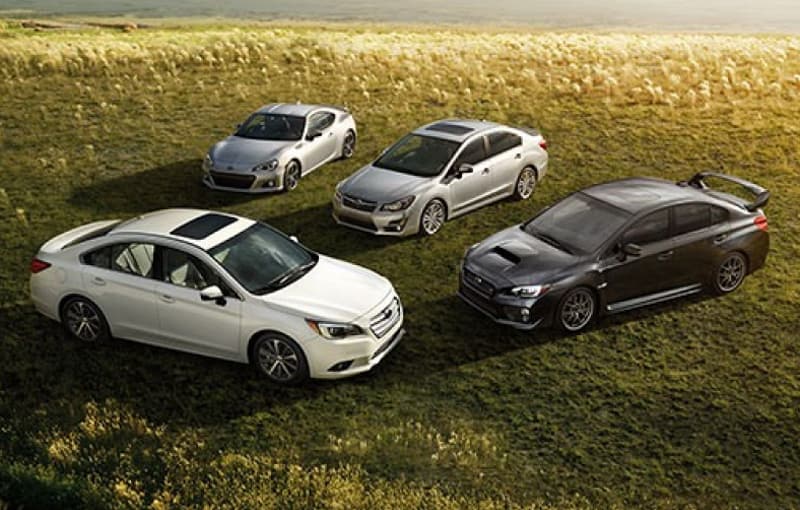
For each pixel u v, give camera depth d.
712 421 8.44
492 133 14.23
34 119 20.23
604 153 18.00
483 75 25.69
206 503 7.00
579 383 9.09
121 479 7.30
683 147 18.31
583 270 9.94
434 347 9.84
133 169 16.67
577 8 107.38
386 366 9.41
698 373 9.32
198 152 17.91
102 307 9.35
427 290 11.40
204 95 23.06
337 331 8.67
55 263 9.52
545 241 10.51
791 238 13.27
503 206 14.64
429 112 21.59
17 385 8.86
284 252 9.58
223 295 8.87
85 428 7.99
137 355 9.43
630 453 7.93
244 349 8.89
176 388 8.81
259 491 7.14
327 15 90.56
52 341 9.71
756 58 29.52
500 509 7.04
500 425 8.34
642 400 8.79
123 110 21.27
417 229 13.03
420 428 8.18
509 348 9.81
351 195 13.02
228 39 35.16
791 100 22.75
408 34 52.62
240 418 8.35
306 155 15.91
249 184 15.04
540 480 7.52
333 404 8.62
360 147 18.47
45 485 7.01
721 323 10.43
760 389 9.02
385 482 7.34
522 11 101.44
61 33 51.78
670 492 7.39
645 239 10.34
